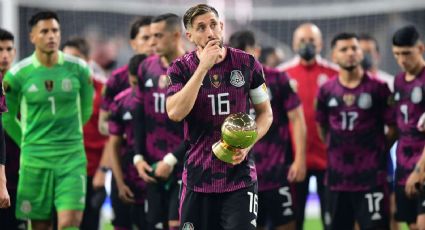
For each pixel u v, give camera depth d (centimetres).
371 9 6000
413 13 5931
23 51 5466
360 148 2856
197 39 1938
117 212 3041
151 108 2644
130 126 2891
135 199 2928
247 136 1889
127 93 2906
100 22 5819
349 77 2872
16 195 2847
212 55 1891
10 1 5097
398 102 2772
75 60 2739
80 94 2772
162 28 2561
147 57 2770
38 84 2672
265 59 3966
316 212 4534
